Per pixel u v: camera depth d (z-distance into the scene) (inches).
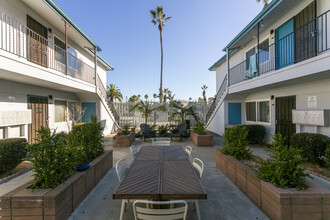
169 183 85.0
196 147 284.7
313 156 169.5
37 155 100.3
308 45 189.6
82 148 145.5
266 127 294.8
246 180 121.3
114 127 478.0
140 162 120.2
